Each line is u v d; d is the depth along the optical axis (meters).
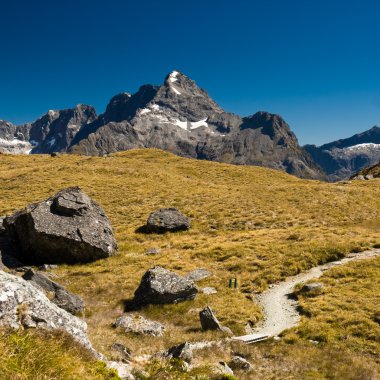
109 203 71.69
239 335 25.12
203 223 60.25
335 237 48.56
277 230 54.75
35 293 11.80
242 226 58.56
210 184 89.25
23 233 44.50
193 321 28.22
